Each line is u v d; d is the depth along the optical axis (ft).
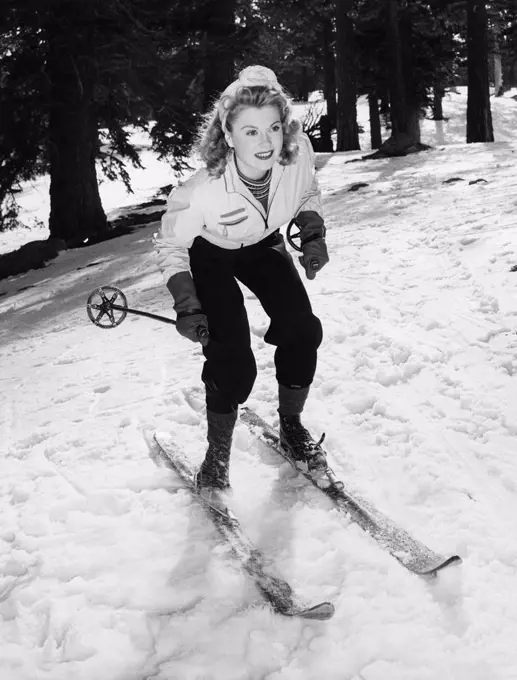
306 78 157.07
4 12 46.44
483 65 74.08
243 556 8.73
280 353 10.44
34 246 46.68
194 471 10.95
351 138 87.76
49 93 49.37
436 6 81.82
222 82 53.26
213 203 9.05
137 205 68.39
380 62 89.04
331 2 85.81
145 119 54.90
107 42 48.47
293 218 10.45
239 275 10.16
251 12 58.49
